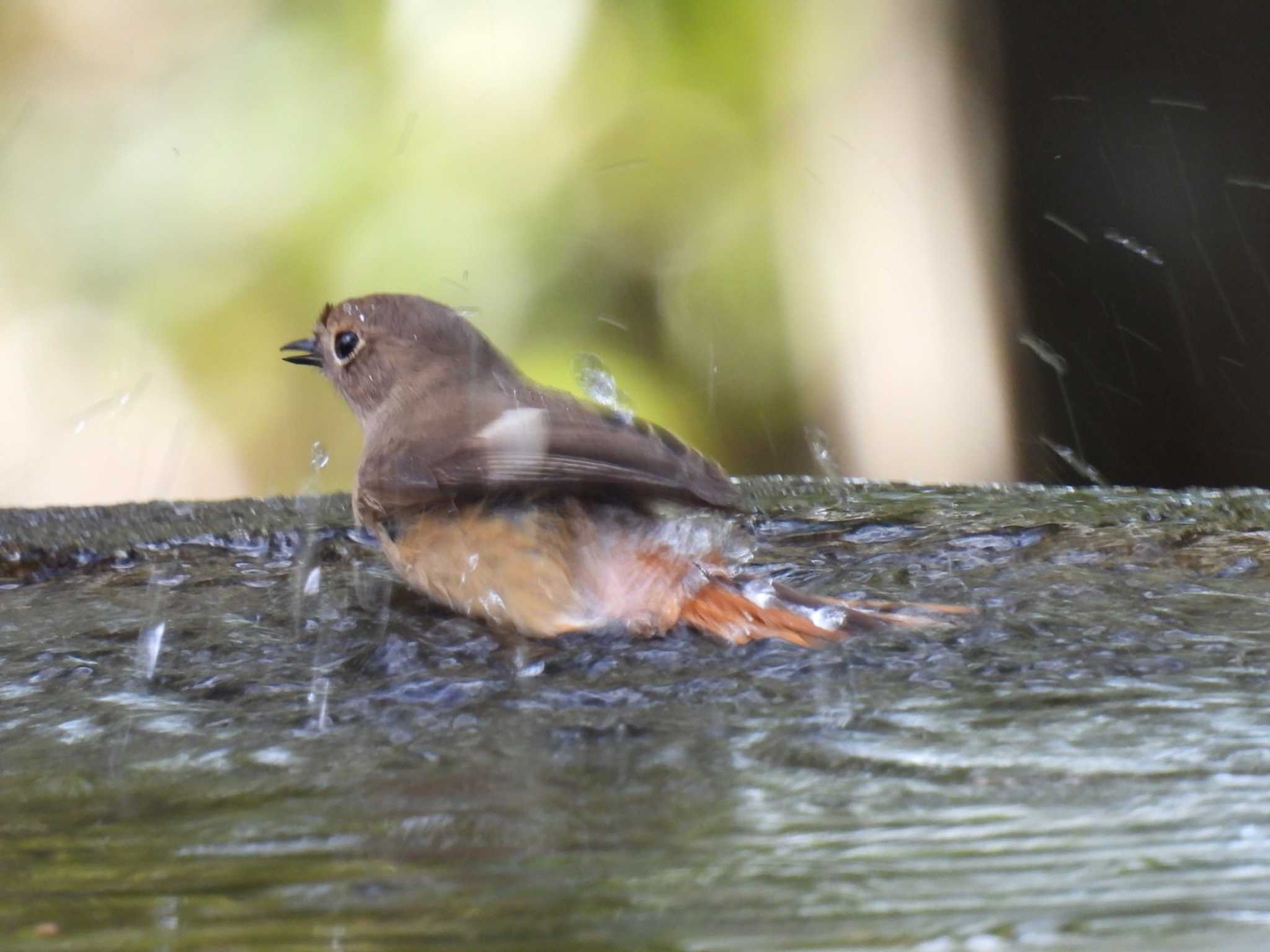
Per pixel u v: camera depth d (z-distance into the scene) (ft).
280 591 23.62
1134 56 46.85
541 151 47.88
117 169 48.80
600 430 22.33
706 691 17.61
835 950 9.80
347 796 13.84
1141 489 29.35
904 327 49.47
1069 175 48.26
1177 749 14.67
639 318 47.88
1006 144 48.85
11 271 48.44
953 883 11.14
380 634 20.97
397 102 47.83
